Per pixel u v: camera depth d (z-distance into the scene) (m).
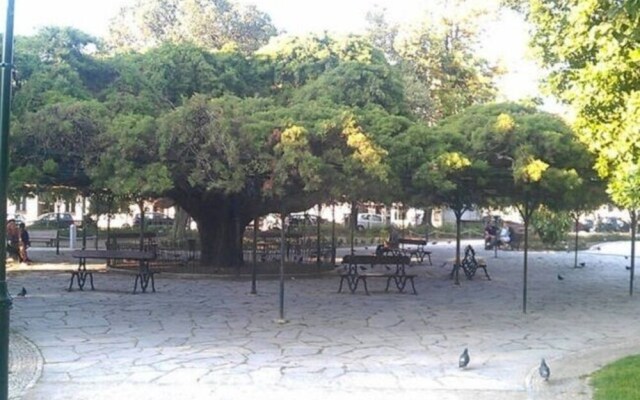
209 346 10.96
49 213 46.00
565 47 9.92
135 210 47.84
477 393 8.37
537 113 15.20
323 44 20.39
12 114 14.55
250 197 17.39
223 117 13.13
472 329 12.95
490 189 16.25
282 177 12.51
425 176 13.42
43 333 11.92
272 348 10.88
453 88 36.34
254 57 21.48
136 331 12.20
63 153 13.73
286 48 20.86
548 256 32.94
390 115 15.33
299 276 21.48
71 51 17.47
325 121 12.92
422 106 28.56
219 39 36.72
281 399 8.00
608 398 7.94
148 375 9.04
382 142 13.67
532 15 11.88
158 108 16.97
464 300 16.98
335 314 14.41
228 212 22.61
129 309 14.72
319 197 14.94
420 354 10.61
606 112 8.65
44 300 15.96
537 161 13.29
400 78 20.03
